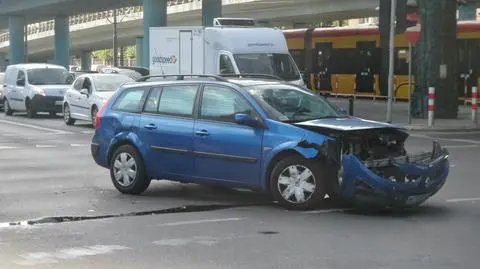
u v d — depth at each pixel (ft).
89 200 31.04
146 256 21.11
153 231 24.67
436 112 76.43
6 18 204.95
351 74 116.47
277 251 21.67
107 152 33.42
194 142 30.09
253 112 28.76
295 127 27.71
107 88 69.26
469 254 21.25
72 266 19.97
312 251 21.66
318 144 26.96
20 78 87.04
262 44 69.77
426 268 19.66
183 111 30.96
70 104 73.20
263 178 28.40
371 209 28.35
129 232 24.52
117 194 32.65
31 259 20.75
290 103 29.58
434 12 75.77
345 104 103.14
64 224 25.96
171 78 34.04
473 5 145.18
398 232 24.36
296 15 172.86
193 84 31.07
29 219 26.86
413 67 86.33
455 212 28.14
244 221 26.32
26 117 86.38
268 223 25.91
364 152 27.71
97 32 249.55
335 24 262.47
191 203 30.19
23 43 192.54
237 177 29.12
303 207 27.91
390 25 68.08
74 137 60.85
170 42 75.66
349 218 26.78
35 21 212.84
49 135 62.59
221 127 29.45
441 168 27.45
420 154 28.43
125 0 155.12
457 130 67.21
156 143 31.37
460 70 102.32
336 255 21.15
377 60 112.78
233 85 29.86
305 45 123.75
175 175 31.04
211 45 70.79
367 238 23.43
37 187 34.63
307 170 27.63
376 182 26.21
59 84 86.74
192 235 23.99
